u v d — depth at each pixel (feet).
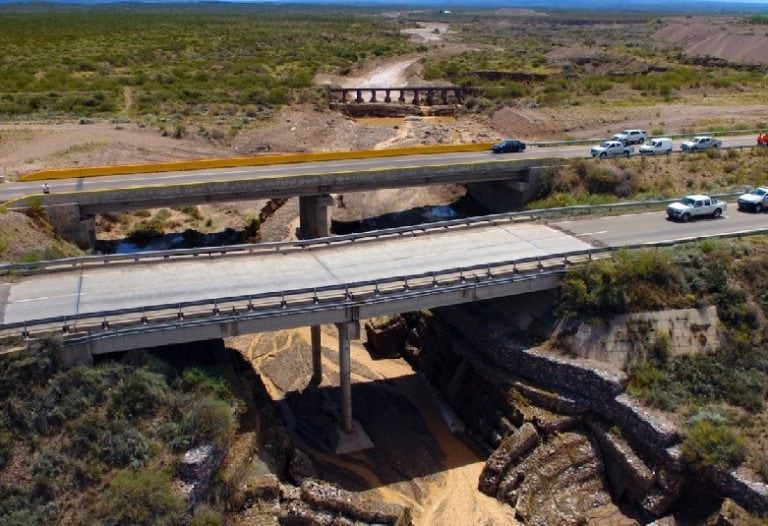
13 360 97.66
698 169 202.69
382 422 134.72
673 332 124.98
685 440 107.34
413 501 115.55
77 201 166.20
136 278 126.00
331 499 103.86
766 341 123.85
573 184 202.28
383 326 158.40
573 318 127.34
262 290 122.11
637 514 109.19
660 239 145.69
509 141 225.15
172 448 100.17
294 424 132.46
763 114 273.54
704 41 548.72
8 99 291.79
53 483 92.17
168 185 174.91
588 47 589.32
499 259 137.18
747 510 98.53
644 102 319.68
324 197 192.03
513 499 113.80
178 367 112.78
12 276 125.18
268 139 267.39
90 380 101.35
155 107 302.25
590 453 115.34
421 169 196.13
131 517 91.09
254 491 104.17
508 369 129.90
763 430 109.40
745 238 142.82
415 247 144.25
